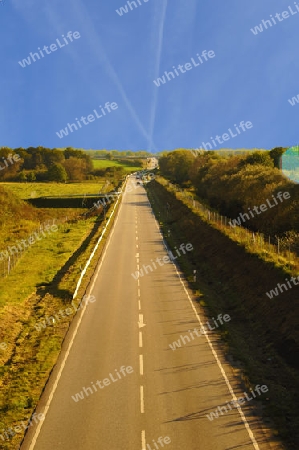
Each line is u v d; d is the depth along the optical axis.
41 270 41.38
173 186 105.81
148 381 20.33
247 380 20.11
